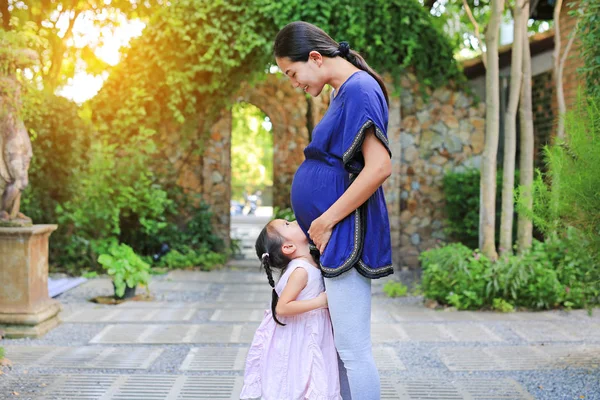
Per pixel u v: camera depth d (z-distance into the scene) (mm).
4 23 6227
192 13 8133
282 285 2150
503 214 5766
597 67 4453
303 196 2020
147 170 8328
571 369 3496
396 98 8469
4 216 4301
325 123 1978
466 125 8656
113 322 4785
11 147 4277
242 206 22422
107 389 3105
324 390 2035
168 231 8555
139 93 8305
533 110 8680
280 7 7895
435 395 3047
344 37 7953
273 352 2137
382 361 3705
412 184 8656
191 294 6246
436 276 5617
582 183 3047
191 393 3064
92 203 7660
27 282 4262
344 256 1906
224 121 9039
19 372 3377
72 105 7398
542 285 5383
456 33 9898
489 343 4176
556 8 6312
